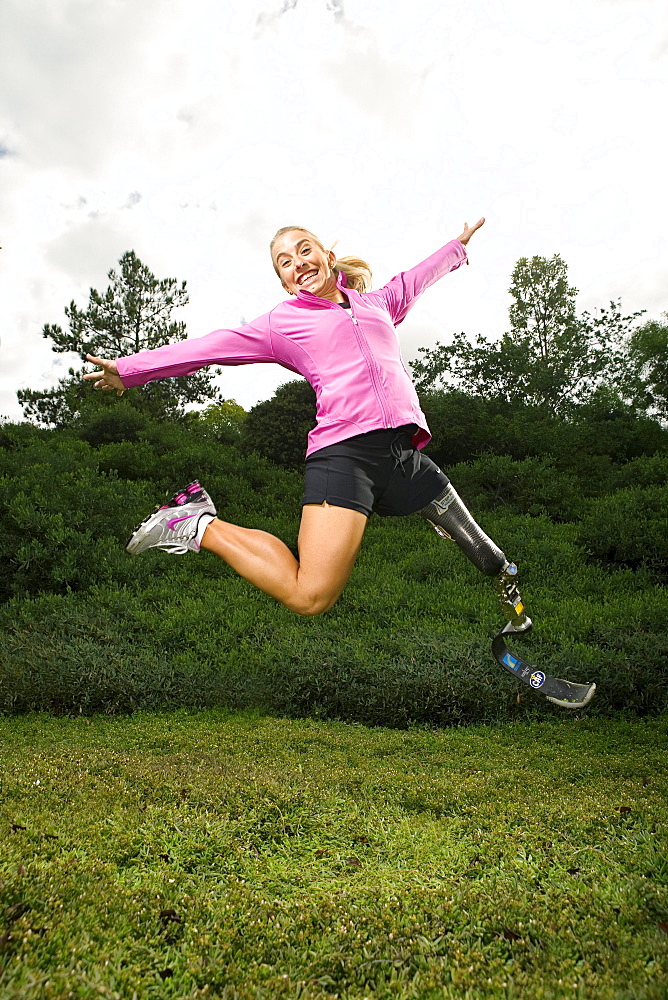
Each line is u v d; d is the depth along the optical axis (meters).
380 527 12.70
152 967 2.12
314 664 6.48
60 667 6.31
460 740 5.43
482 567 2.79
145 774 4.09
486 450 17.92
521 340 24.69
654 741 5.35
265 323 2.67
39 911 2.29
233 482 15.27
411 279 2.94
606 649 7.01
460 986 2.06
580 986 2.01
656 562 10.59
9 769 4.12
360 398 2.52
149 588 9.18
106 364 2.66
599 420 21.70
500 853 3.14
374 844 3.29
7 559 9.12
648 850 3.08
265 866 3.01
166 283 29.20
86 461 13.54
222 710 6.24
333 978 2.14
